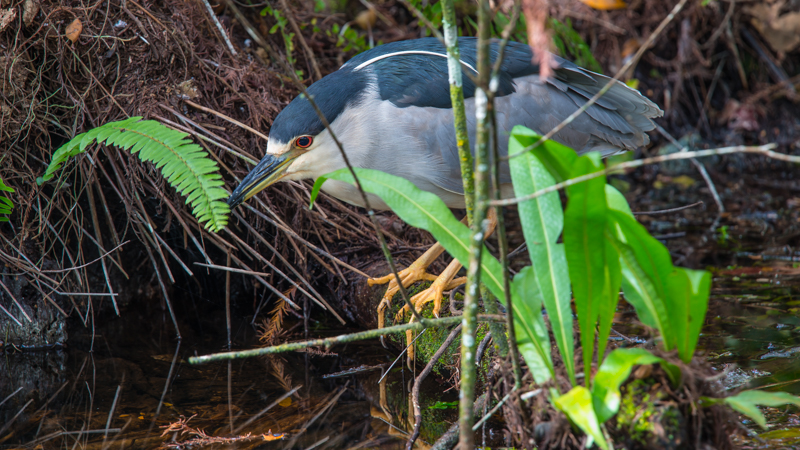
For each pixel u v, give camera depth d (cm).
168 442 463
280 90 744
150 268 725
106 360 606
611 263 351
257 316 712
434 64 594
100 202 681
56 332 643
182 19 684
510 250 790
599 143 642
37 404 519
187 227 631
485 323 539
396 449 458
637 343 556
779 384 504
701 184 1030
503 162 599
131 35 658
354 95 567
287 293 682
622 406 345
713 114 1118
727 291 679
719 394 364
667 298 349
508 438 454
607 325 367
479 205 321
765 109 1111
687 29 1058
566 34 900
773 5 1062
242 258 720
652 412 339
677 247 801
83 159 633
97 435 472
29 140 640
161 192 628
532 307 385
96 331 670
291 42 761
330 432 480
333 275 695
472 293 335
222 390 547
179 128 634
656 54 1080
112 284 706
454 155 580
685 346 354
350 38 878
